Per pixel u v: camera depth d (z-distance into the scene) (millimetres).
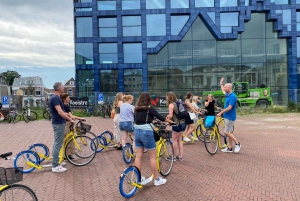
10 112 16234
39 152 6082
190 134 8836
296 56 27500
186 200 3850
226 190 4203
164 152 4934
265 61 27953
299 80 27547
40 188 4414
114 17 28031
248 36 27984
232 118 6602
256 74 27938
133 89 28125
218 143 7023
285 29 27297
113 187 4449
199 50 28141
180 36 27656
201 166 5590
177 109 5918
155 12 27781
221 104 21234
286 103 21938
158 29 28000
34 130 12039
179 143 6078
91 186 4508
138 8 27953
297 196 3912
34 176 5055
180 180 4719
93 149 6082
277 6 27359
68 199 3965
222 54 28047
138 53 28234
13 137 9945
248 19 27469
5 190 2967
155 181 4434
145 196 4027
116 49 28094
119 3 27641
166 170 4980
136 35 27984
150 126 4215
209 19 27344
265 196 3932
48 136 10172
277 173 5020
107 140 7535
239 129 11203
